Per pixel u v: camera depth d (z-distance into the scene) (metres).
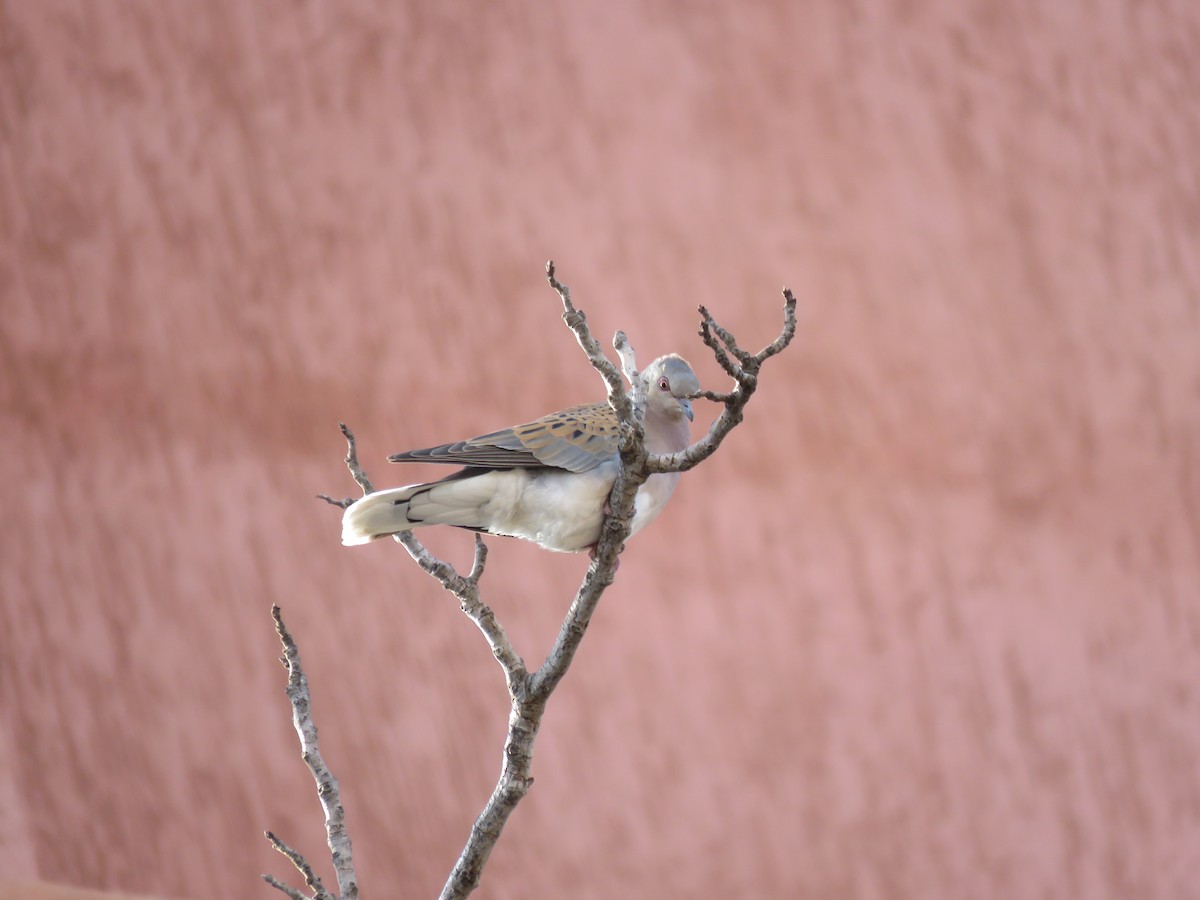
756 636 13.73
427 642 13.49
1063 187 14.38
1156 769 13.43
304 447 14.16
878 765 13.47
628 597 13.75
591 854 13.20
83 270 14.56
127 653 13.61
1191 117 14.20
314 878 3.92
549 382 14.38
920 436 14.19
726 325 14.52
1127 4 14.24
